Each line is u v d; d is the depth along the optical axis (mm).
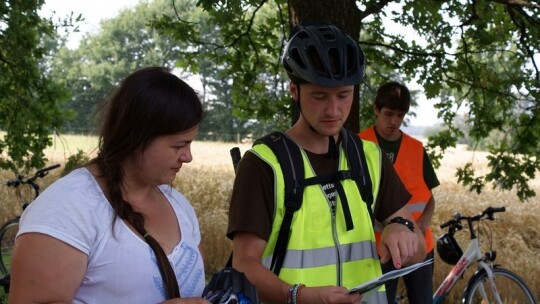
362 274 2295
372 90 7746
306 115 2271
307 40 2250
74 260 1568
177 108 1629
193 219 1949
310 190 2242
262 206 2201
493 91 7078
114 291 1626
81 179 1651
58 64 74062
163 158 1660
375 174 2361
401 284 6258
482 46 7254
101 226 1615
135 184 1730
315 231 2236
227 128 58594
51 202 1591
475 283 4938
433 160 7473
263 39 7512
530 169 6977
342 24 4828
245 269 2150
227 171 20844
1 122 8859
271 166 2213
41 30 8875
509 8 6688
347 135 2393
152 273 1675
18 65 8656
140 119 1615
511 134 7117
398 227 2287
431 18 7242
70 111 9172
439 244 4984
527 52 6816
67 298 1566
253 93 7668
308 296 2059
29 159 8969
